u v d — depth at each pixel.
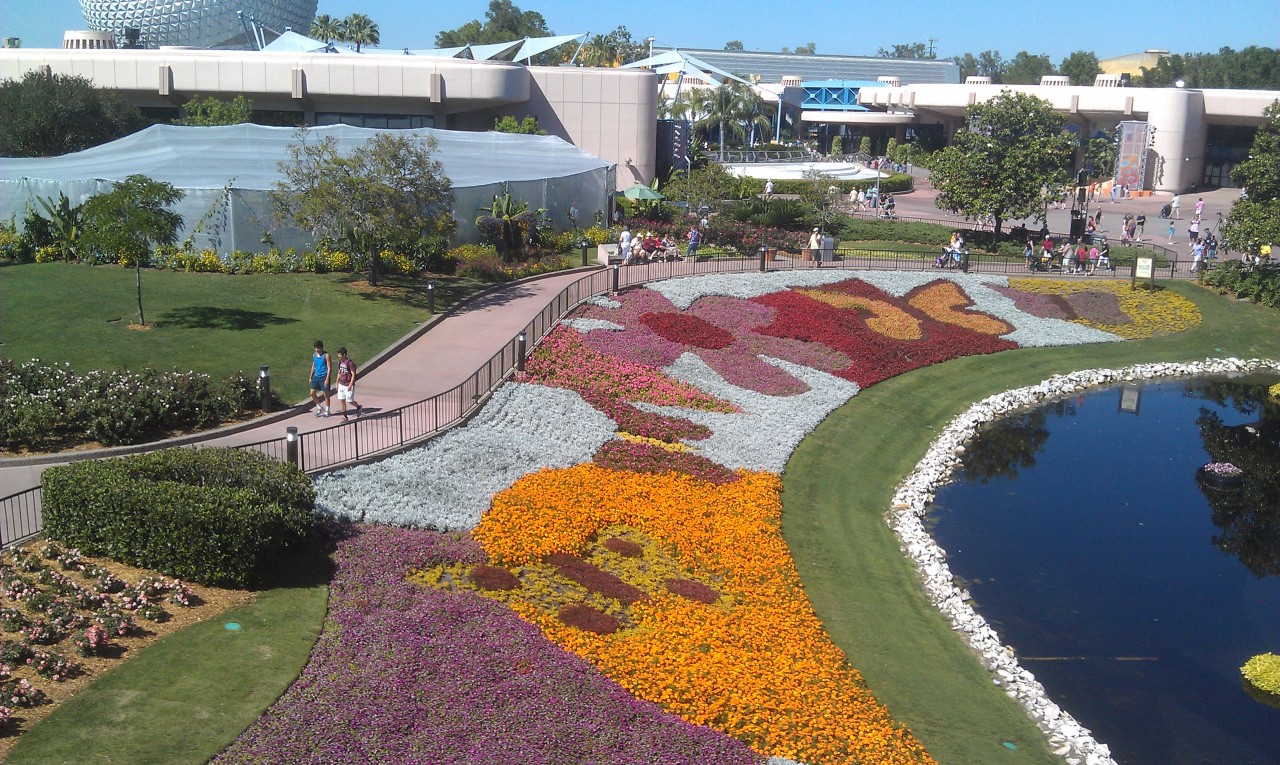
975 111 62.66
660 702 18.59
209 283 41.72
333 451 26.50
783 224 65.75
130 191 35.22
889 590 25.64
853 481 32.31
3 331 33.41
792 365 41.06
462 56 94.25
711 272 51.88
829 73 175.62
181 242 45.69
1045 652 24.02
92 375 28.27
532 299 43.72
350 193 41.19
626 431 32.06
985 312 51.75
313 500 22.50
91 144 69.19
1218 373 48.09
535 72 78.12
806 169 97.81
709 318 44.59
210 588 20.09
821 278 52.88
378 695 17.06
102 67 76.81
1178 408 42.97
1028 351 48.03
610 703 17.72
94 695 16.42
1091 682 22.91
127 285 40.38
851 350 43.69
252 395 29.62
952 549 29.09
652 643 20.45
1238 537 30.69
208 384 29.17
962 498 32.88
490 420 30.20
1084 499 33.19
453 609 20.08
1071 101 102.56
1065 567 28.33
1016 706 21.45
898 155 120.00
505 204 52.34
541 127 79.06
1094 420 41.09
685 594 22.80
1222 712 22.06
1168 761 20.33
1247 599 26.89
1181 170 96.75
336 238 46.00
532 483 26.70
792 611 23.06
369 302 40.78
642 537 25.50
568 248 55.81
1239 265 57.06
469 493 25.45
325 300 40.47
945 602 25.44
